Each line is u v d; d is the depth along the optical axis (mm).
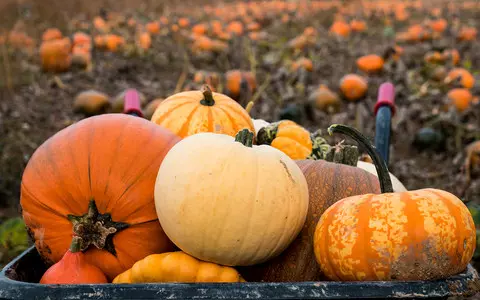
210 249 1880
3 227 4402
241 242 1873
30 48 10555
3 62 9586
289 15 16281
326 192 2197
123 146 2043
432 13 17859
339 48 12062
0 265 4066
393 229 1803
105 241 1997
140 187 2012
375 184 2256
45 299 1661
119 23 12953
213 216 1836
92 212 1995
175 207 1861
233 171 1869
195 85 6637
